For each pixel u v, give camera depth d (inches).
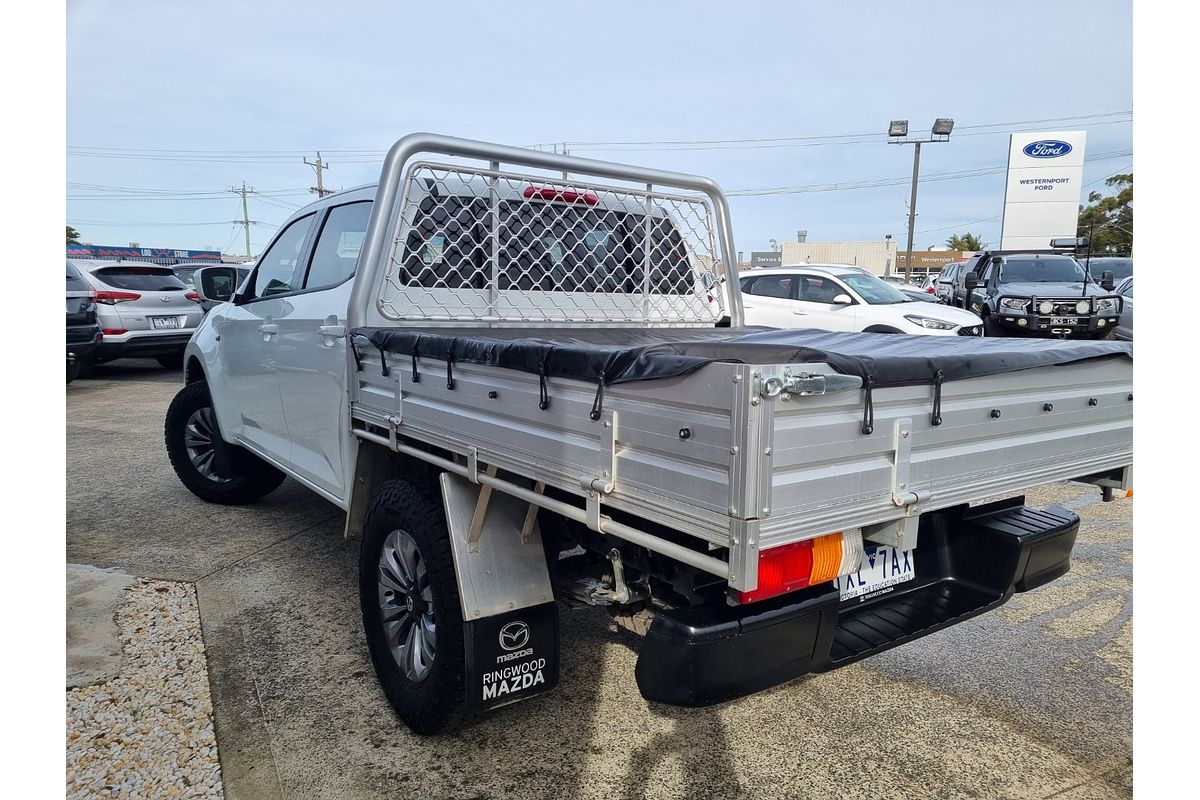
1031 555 98.6
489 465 88.0
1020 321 466.9
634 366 67.0
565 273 140.9
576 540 95.9
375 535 108.8
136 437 295.3
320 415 133.7
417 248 122.4
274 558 167.8
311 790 93.0
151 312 444.1
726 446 59.5
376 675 112.2
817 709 112.3
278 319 148.3
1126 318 460.1
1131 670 123.6
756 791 93.7
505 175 130.6
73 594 146.9
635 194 148.3
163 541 178.5
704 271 160.7
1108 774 97.4
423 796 92.2
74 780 93.9
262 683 117.3
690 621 73.5
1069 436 88.8
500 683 94.7
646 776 96.3
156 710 109.0
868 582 93.5
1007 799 92.6
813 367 61.0
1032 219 885.8
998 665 125.6
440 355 94.4
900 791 94.0
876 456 69.0
